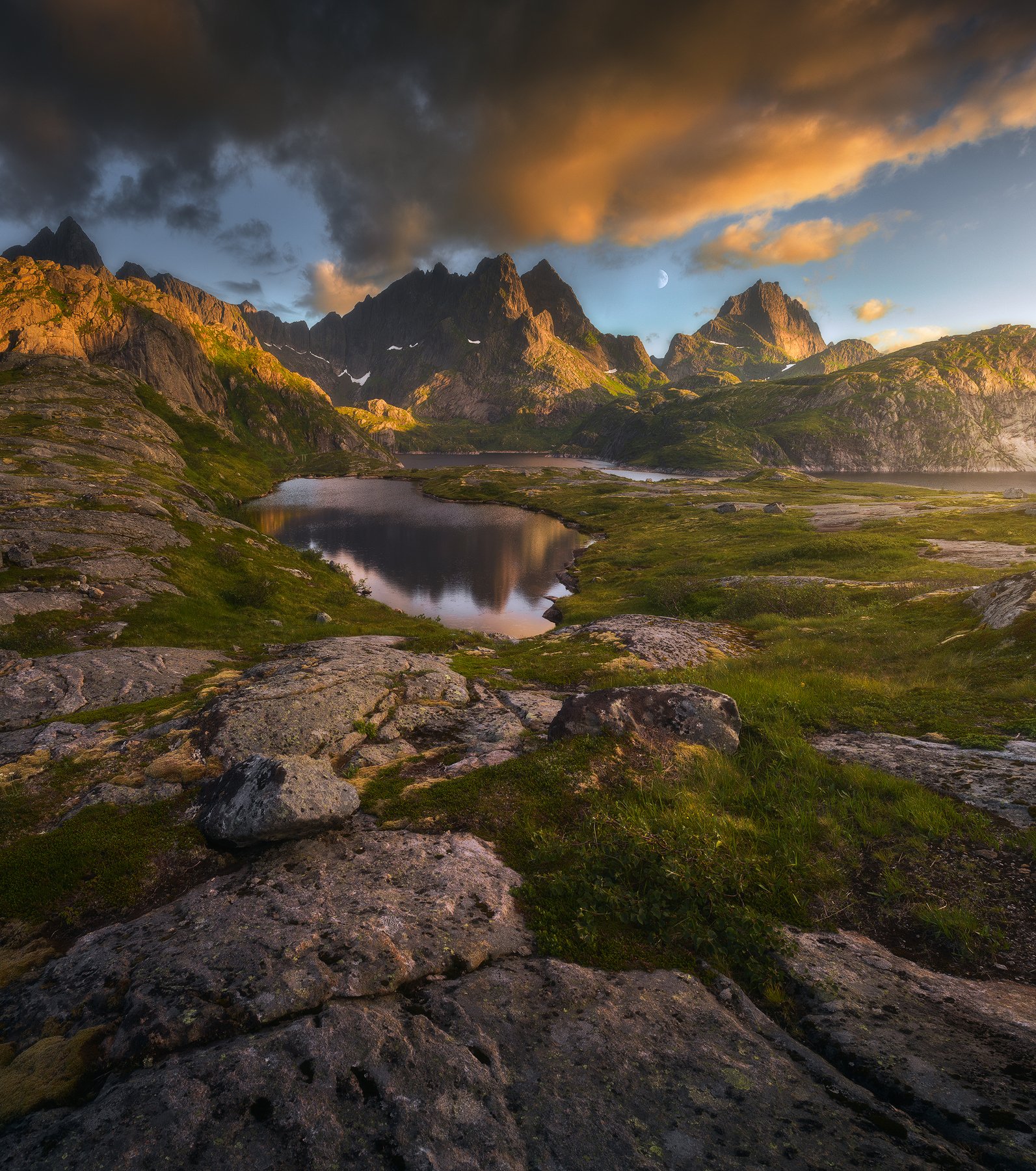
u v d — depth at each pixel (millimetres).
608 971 6477
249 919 7160
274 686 17828
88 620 39406
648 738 12445
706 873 7918
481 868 8406
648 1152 4148
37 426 123125
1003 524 83125
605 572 87625
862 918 7652
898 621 31781
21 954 7355
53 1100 4832
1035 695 15141
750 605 44781
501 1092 4695
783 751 11844
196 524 75000
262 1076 4660
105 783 12023
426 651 35156
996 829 9031
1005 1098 4465
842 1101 4621
